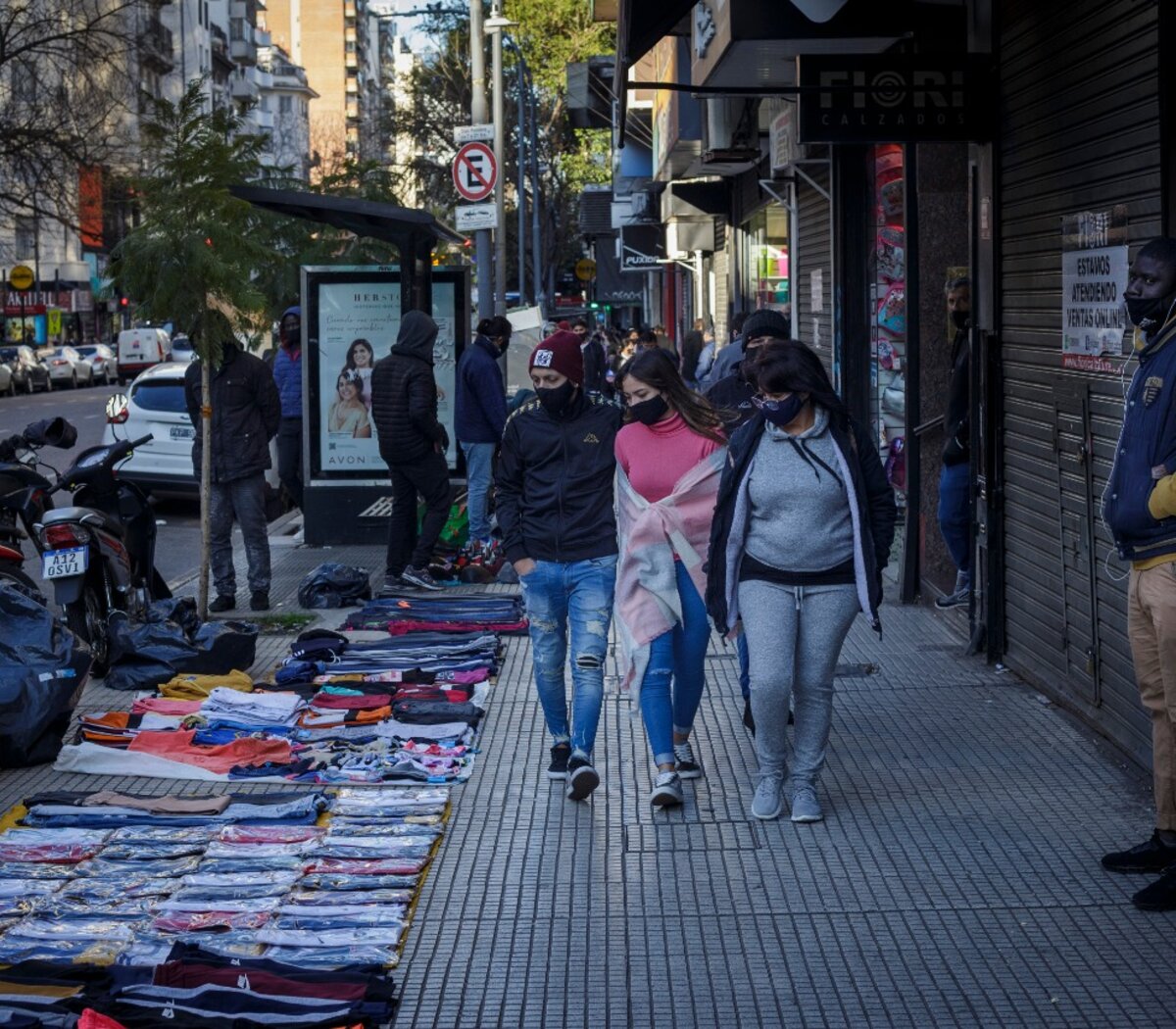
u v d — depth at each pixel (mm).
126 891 5516
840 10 8531
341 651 9250
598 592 6520
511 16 54344
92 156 40219
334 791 6742
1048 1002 4527
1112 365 6734
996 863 5652
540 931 5145
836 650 6109
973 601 8938
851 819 6191
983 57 8344
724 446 6406
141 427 17672
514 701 8227
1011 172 8180
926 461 10625
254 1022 4387
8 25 39750
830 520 5988
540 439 6520
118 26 45875
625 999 4617
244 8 111562
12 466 8883
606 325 55531
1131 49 6406
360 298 13734
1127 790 6438
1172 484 4988
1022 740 7195
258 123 119312
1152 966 4750
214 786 6871
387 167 23609
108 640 8727
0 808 6613
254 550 10961
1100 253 6836
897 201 12211
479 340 12883
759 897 5402
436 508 11703
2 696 7078
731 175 23328
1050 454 7691
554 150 57094
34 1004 4438
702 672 6684
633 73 25859
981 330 8719
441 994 4676
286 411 15188
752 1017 4473
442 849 5965
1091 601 7176
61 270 77688
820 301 15148
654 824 6203
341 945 4980
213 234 9836
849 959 4859
